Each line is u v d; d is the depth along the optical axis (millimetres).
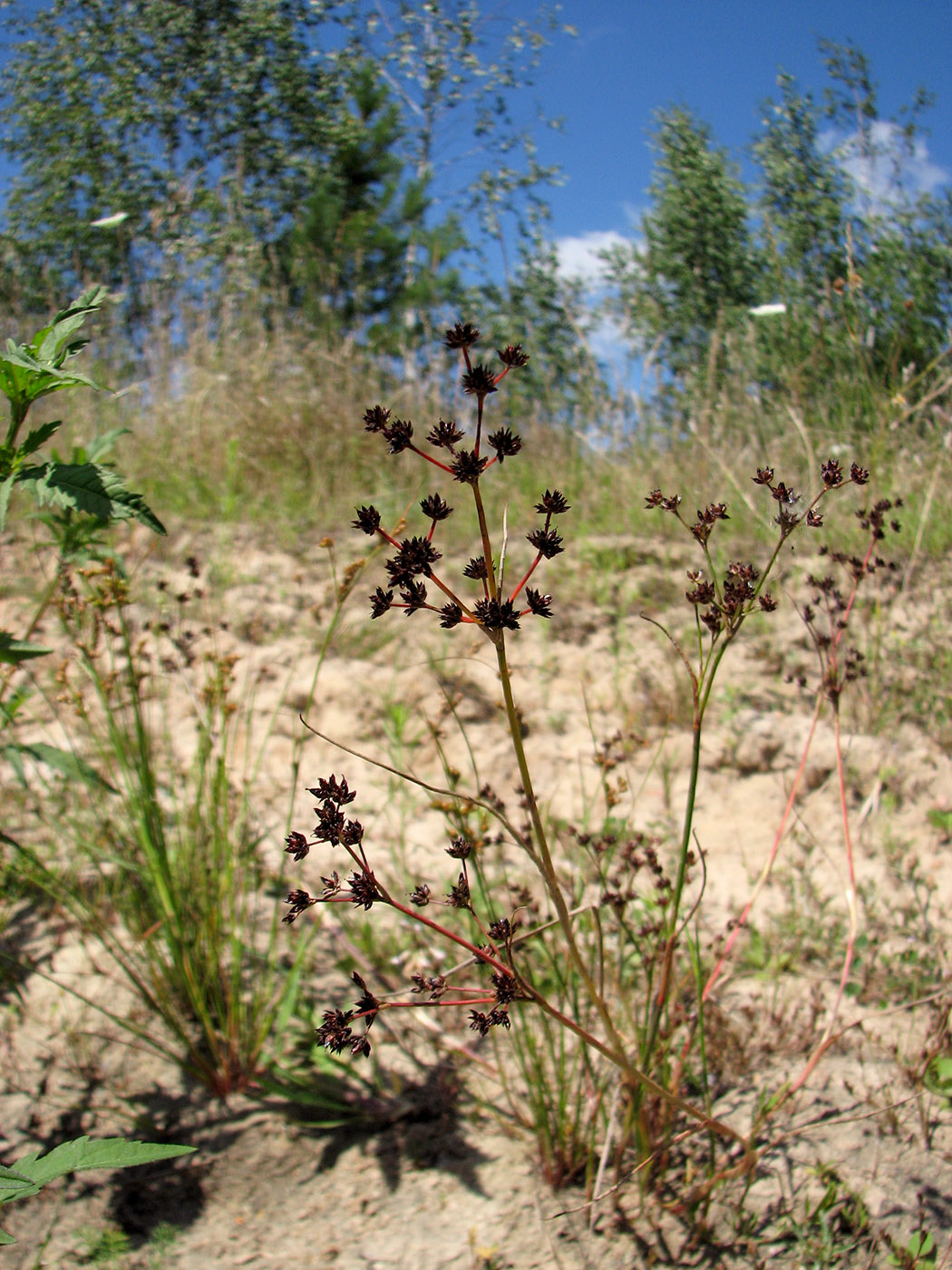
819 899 2824
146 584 4148
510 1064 2273
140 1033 2086
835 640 2438
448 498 5691
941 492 4637
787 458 5164
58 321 1863
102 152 15688
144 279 7926
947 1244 1813
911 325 6395
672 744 3508
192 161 17141
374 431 1319
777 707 3641
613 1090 2068
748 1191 1910
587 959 2395
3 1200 1284
